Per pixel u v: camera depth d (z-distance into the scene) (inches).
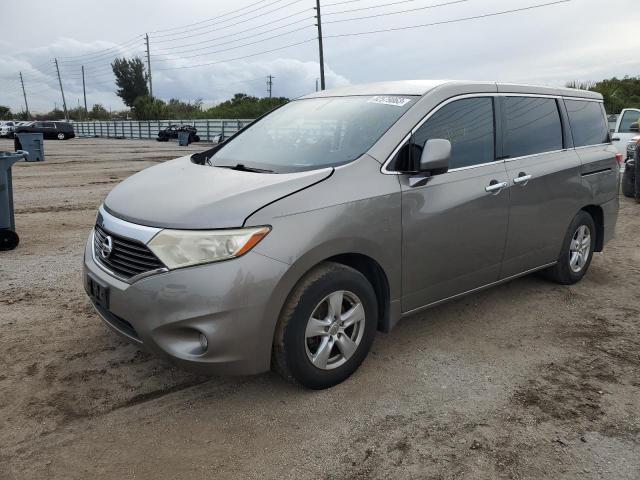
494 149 165.2
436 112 150.1
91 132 2228.1
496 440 113.6
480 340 161.2
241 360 115.3
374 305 136.3
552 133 189.5
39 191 467.2
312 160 140.9
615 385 136.3
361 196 128.6
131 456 107.7
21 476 101.7
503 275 172.7
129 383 134.6
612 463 107.0
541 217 180.1
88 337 160.1
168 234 112.9
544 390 133.4
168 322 112.3
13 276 218.5
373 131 142.8
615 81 1156.5
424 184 141.6
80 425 117.6
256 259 112.5
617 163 219.8
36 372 139.3
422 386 134.4
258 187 122.0
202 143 1491.1
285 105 186.2
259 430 116.3
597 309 187.2
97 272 127.8
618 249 271.6
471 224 153.6
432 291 150.1
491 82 169.9
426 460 107.2
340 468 104.8
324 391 131.3
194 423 118.7
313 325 124.0
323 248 120.8
